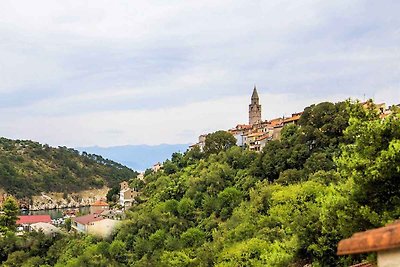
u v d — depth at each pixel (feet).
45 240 370.94
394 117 84.74
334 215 94.32
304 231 134.62
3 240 371.97
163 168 494.18
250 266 184.34
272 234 200.44
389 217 76.18
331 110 317.01
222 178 340.80
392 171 77.15
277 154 310.04
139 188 558.15
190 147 567.59
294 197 214.28
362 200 82.58
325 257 120.78
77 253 329.31
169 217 315.17
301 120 334.65
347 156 88.84
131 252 300.61
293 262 140.46
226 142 443.32
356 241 25.88
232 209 292.61
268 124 505.66
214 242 246.68
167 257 253.03
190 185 350.23
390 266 24.57
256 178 314.76
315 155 280.10
